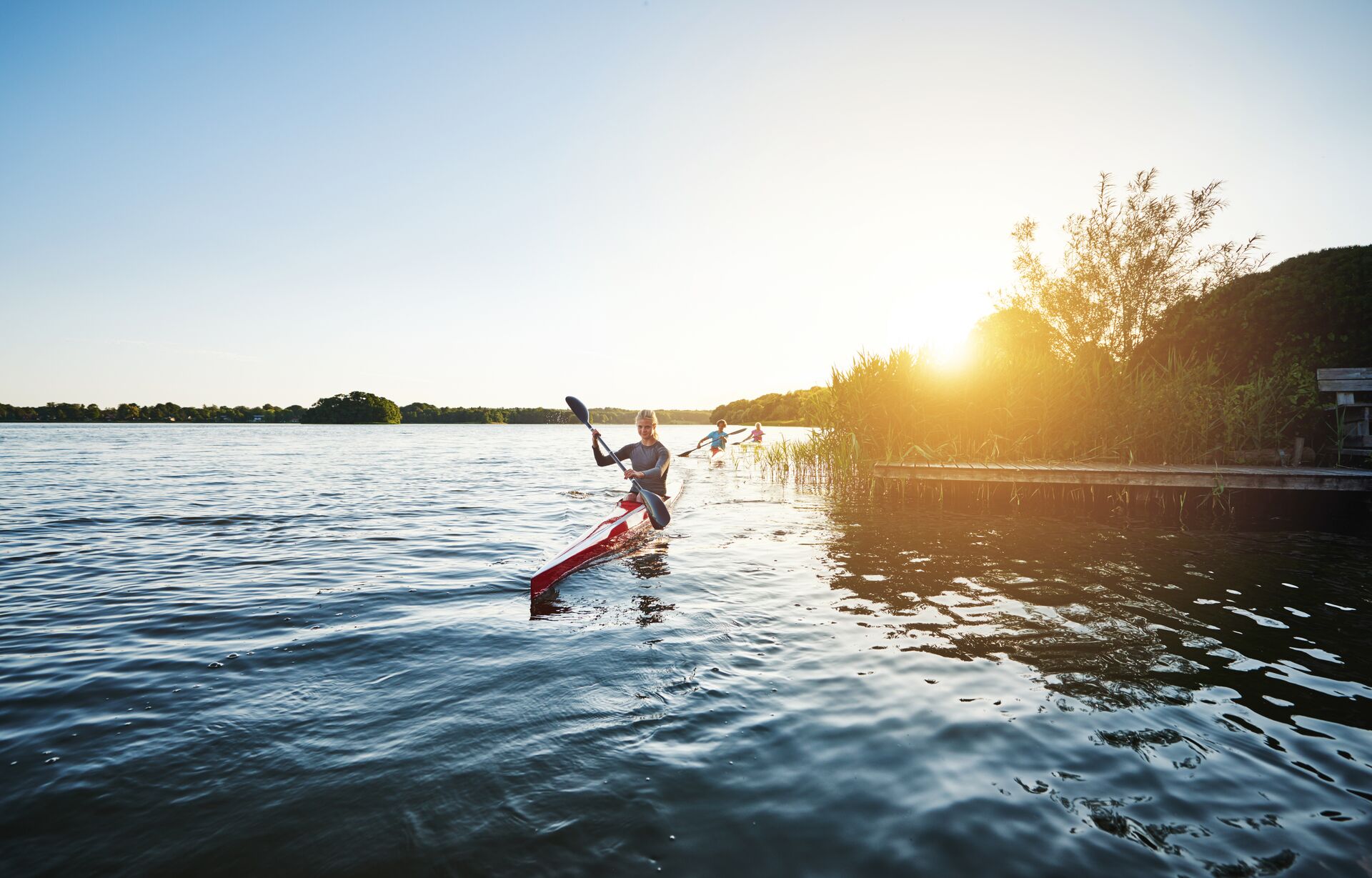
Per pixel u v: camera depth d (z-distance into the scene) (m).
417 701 2.99
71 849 1.97
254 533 7.23
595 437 7.71
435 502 9.98
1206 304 13.20
